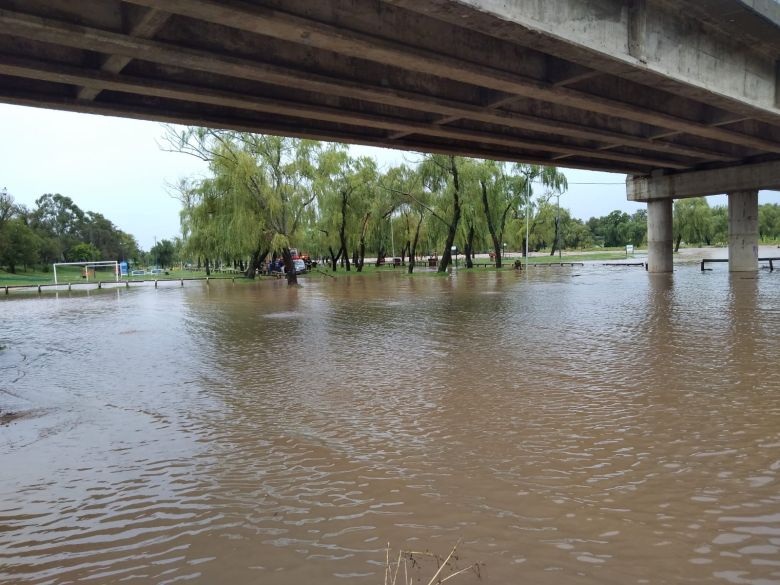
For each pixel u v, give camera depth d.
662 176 34.56
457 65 11.51
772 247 97.94
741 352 10.38
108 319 21.09
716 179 32.09
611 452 5.66
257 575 3.71
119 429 7.07
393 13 10.60
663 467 5.23
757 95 16.38
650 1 12.36
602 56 11.28
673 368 9.28
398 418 7.10
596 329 13.87
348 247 59.94
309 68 12.12
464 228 49.31
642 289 25.20
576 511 4.43
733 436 5.99
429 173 46.22
